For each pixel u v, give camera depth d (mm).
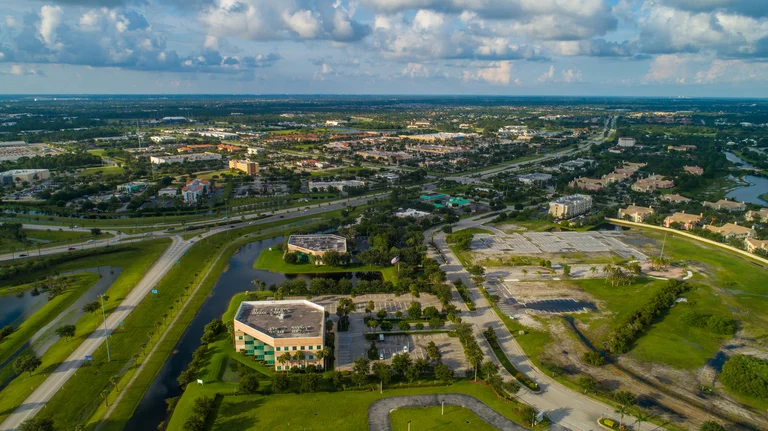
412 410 190875
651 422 184000
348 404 194500
